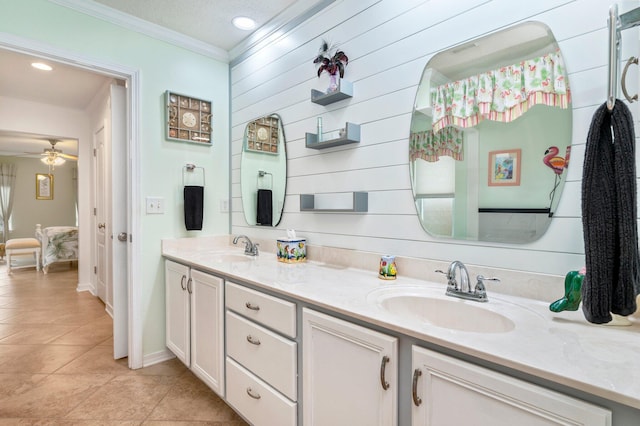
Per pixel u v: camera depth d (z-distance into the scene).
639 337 0.87
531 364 0.72
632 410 0.62
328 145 1.88
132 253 2.28
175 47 2.46
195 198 2.49
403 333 0.94
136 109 2.28
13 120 3.80
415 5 1.54
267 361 1.45
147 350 2.36
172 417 1.78
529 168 1.22
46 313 3.43
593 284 0.87
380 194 1.69
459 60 1.40
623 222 0.85
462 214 1.40
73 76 3.11
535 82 1.21
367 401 1.06
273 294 1.43
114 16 2.16
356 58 1.79
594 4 1.09
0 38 1.79
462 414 0.83
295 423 1.32
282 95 2.27
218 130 2.70
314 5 2.02
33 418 1.75
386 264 1.53
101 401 1.91
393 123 1.63
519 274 1.23
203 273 1.91
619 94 1.03
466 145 1.38
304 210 1.98
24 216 7.29
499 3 1.29
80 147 4.29
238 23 2.30
